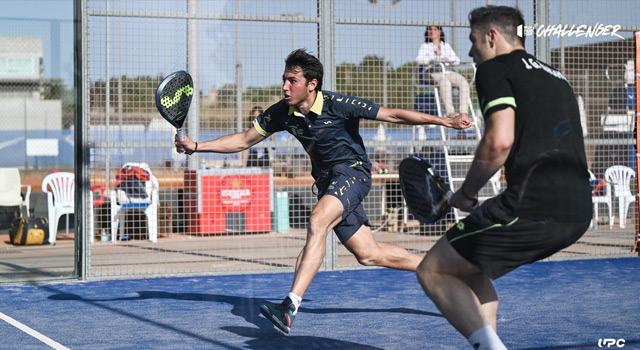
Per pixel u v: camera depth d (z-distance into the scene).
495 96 3.08
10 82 19.27
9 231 10.73
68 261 8.34
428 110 9.22
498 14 3.27
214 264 7.85
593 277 6.88
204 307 5.60
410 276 7.11
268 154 10.23
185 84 4.80
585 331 4.62
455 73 9.05
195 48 8.21
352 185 4.79
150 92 8.71
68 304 5.77
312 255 4.52
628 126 9.62
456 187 8.90
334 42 7.60
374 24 7.85
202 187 9.81
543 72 3.18
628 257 8.34
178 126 4.88
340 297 5.95
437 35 8.78
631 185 10.45
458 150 9.21
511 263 3.19
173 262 8.02
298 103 4.77
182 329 4.82
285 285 6.64
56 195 10.49
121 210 9.88
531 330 4.65
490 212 3.14
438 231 9.72
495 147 3.05
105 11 7.14
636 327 4.73
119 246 9.41
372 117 4.79
